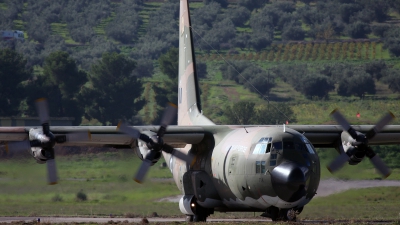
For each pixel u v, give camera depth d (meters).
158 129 99.31
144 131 97.88
